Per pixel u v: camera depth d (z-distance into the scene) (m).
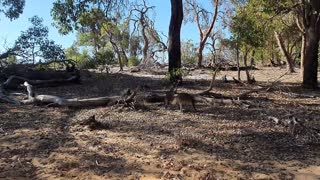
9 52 22.05
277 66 45.03
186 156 9.89
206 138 11.12
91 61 22.88
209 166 9.34
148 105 14.91
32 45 22.36
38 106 14.98
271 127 12.23
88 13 16.31
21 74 21.00
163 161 9.57
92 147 10.45
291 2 22.56
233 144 10.73
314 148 10.63
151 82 22.25
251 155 10.05
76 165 9.41
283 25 26.86
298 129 11.84
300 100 17.05
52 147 10.49
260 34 19.11
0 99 15.60
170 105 14.74
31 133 11.57
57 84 20.92
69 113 13.88
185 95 14.06
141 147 10.44
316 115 13.98
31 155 10.00
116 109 14.12
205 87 20.25
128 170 9.13
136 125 12.30
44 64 22.02
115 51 39.38
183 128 12.01
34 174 9.02
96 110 14.13
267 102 16.17
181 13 20.53
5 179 8.75
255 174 9.02
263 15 20.55
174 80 20.44
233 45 19.02
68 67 22.56
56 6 15.83
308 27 21.45
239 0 25.45
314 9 20.98
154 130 11.80
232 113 13.96
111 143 10.72
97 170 9.14
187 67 36.84
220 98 15.96
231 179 8.79
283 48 35.09
